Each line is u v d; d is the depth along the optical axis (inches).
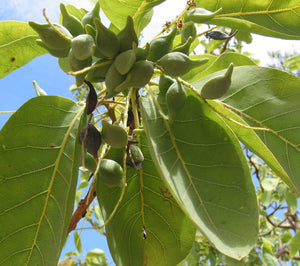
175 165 8.2
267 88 10.5
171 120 8.5
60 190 9.9
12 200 9.7
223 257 24.9
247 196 7.9
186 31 10.6
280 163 10.3
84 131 8.6
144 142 10.8
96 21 7.5
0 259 9.6
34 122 9.9
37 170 9.8
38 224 9.9
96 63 8.1
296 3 11.0
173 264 10.9
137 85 7.7
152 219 11.1
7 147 9.6
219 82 8.1
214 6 11.5
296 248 25.5
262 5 11.2
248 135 10.1
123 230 10.8
